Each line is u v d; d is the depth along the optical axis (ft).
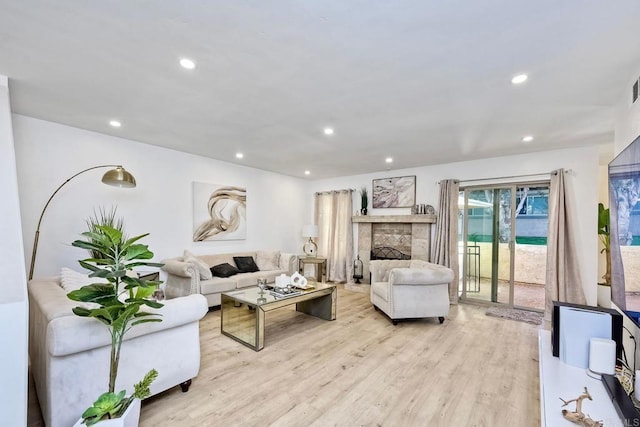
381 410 6.58
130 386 6.13
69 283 7.80
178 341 6.91
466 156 15.33
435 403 6.86
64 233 11.12
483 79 7.29
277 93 8.20
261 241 19.72
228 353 9.36
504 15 5.01
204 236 16.08
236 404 6.70
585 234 13.08
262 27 5.45
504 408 6.70
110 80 7.56
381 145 13.38
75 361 5.52
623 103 7.84
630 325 6.64
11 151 6.86
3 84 7.36
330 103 8.83
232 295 11.14
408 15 5.06
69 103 9.04
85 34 5.69
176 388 7.32
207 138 12.66
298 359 8.99
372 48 6.07
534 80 7.29
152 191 13.88
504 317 13.41
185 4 4.86
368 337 10.86
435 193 17.52
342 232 21.38
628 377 5.24
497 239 15.66
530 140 12.37
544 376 5.46
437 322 12.67
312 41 5.86
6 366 5.00
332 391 7.29
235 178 17.90
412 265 14.74
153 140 13.05
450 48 6.02
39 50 6.24
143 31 5.60
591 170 13.07
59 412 5.34
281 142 13.11
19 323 5.15
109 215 12.37
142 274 13.15
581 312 5.80
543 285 16.75
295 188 22.47
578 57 6.25
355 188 21.36
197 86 7.84
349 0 4.72
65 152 11.16
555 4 4.73
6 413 4.97
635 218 5.42
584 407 4.51
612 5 4.70
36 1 4.77
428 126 10.74
